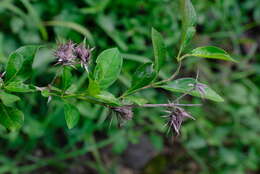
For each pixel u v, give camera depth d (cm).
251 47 159
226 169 138
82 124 119
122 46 117
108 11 126
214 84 140
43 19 122
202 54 60
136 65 121
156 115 124
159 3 127
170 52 127
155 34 61
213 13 144
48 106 115
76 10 122
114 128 123
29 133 111
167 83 62
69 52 60
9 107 61
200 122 132
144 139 140
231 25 146
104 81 60
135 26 124
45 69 111
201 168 144
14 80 61
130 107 62
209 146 144
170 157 144
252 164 137
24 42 116
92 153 136
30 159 124
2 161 118
